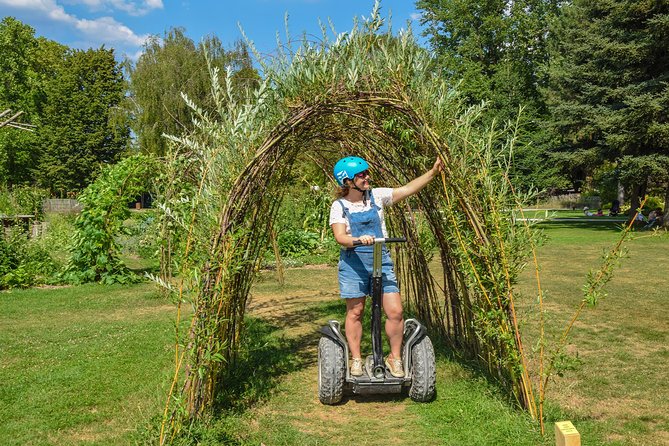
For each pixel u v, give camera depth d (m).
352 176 4.34
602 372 5.19
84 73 51.59
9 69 50.91
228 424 4.01
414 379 4.39
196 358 3.87
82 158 50.03
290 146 4.48
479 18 35.09
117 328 6.94
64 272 11.05
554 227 24.83
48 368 5.33
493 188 4.08
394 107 4.12
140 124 31.95
